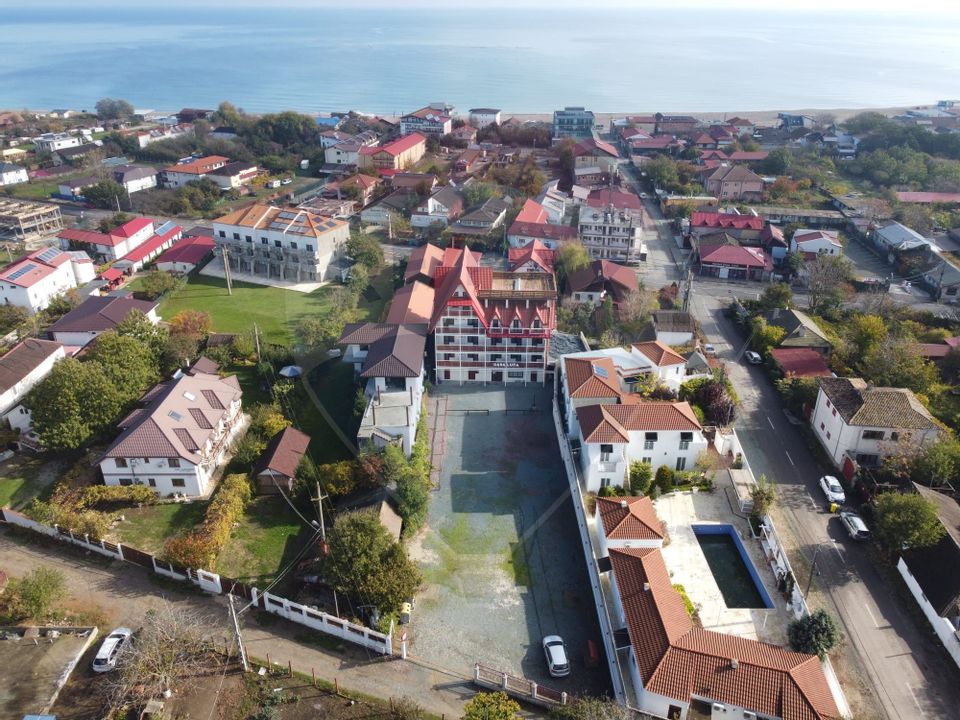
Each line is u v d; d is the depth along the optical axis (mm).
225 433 53875
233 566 43219
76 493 47781
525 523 46906
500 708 31484
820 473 52344
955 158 145375
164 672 34469
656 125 175875
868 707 34938
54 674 35594
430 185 96438
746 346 72312
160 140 156250
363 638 37844
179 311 76250
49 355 60938
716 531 46250
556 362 61406
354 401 45969
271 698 34625
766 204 120812
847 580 42688
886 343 62938
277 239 81375
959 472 47656
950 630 37781
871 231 103688
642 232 104250
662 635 34500
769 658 33594
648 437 49344
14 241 101438
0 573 40688
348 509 45719
